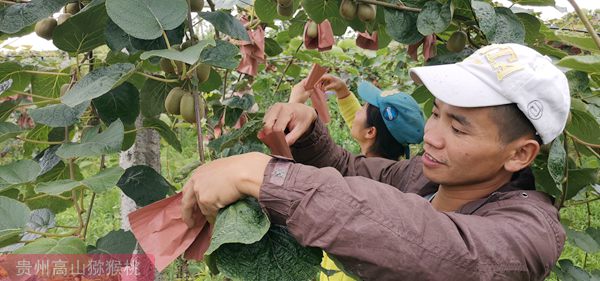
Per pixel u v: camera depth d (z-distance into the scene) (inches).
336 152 77.3
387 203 37.9
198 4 60.1
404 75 205.9
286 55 157.6
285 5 74.5
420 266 36.4
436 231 37.4
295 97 81.8
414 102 93.7
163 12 45.9
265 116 66.6
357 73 190.5
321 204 37.7
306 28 87.9
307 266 41.8
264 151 62.5
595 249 75.4
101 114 58.4
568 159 67.3
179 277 106.1
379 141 96.9
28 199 54.4
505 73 44.6
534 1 70.8
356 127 99.0
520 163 47.1
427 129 49.1
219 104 68.7
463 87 45.4
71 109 50.2
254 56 79.0
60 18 57.4
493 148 46.1
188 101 55.1
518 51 46.4
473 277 36.8
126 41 51.2
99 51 90.8
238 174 40.4
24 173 46.0
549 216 44.6
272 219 40.6
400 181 73.4
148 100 64.1
